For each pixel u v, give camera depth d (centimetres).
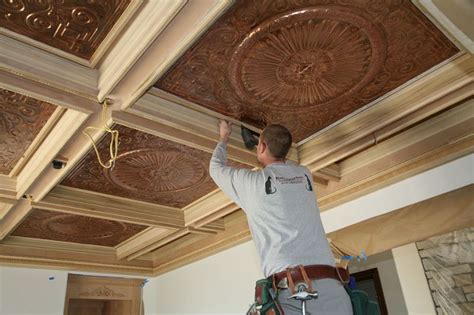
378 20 184
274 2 169
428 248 337
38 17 174
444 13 157
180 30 173
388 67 219
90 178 331
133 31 182
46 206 340
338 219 333
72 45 193
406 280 344
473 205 250
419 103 237
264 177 160
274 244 144
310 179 168
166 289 550
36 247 486
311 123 274
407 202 288
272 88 229
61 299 488
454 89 225
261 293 138
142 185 352
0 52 180
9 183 318
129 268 558
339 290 139
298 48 197
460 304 311
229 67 207
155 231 474
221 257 466
